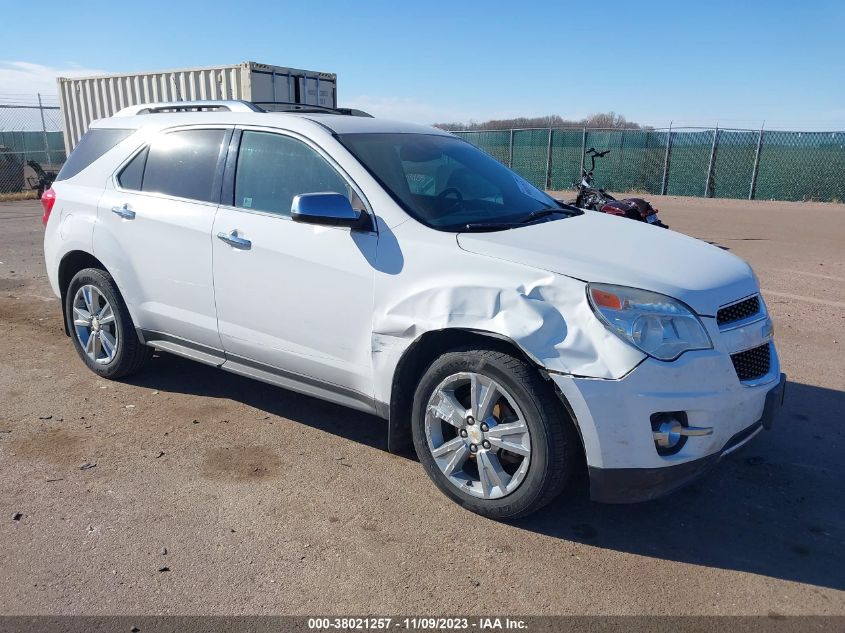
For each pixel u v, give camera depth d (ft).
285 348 13.33
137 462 13.01
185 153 15.02
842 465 13.26
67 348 19.62
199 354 15.07
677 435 10.14
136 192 15.61
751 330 11.05
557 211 14.15
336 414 15.39
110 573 9.78
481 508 11.21
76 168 17.20
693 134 72.54
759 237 42.19
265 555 10.26
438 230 11.69
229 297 13.91
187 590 9.46
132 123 16.40
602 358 9.93
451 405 11.36
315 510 11.50
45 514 11.22
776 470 13.08
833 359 19.12
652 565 10.24
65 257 17.01
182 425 14.66
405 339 11.50
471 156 15.19
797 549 10.68
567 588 9.68
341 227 12.07
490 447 11.00
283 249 12.93
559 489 10.68
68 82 53.78
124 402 15.83
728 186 71.72
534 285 10.45
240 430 14.48
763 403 11.12
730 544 10.80
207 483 12.29
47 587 9.48
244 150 14.07
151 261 15.14
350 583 9.68
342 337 12.44
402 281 11.53
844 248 38.27
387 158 13.17
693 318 10.27
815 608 9.32
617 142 77.82
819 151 67.26
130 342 16.31
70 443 13.74
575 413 10.06
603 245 11.75
